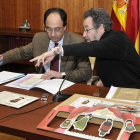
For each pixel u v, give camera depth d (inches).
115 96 59.3
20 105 52.2
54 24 84.6
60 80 72.7
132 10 114.2
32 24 145.5
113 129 42.3
